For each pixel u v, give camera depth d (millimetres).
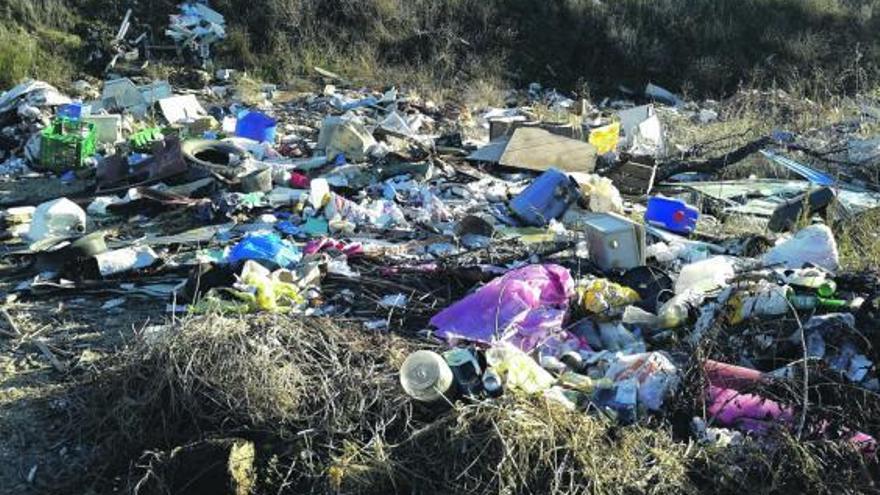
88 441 4391
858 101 13969
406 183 8578
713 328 4641
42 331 5520
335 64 16406
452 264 6027
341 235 7168
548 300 5207
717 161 9805
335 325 4891
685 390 4305
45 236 7242
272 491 3881
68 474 4180
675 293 5516
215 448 3873
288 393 4246
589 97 17219
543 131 9633
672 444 4027
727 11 19469
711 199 8703
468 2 18234
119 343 5332
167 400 4324
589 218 6516
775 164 9875
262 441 4098
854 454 3912
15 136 10898
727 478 3869
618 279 5809
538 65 17812
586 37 18375
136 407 4348
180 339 4500
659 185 9359
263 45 16547
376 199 8148
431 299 5660
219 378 4289
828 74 17672
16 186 9258
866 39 19062
